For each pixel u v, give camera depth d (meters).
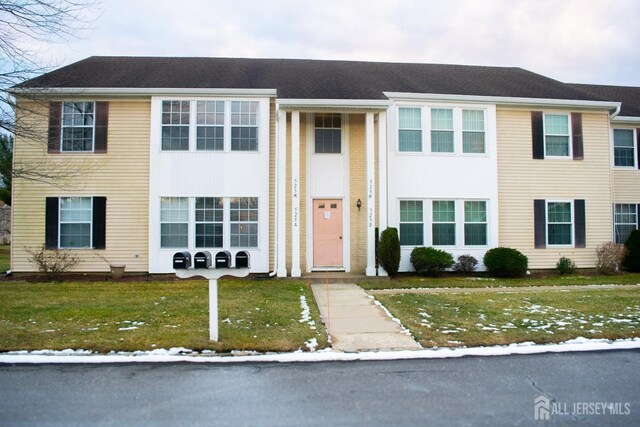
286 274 13.02
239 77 14.87
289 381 4.95
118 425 3.87
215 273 6.29
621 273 14.45
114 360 5.61
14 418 4.00
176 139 13.28
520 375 5.12
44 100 12.41
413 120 14.24
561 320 7.46
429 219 14.16
